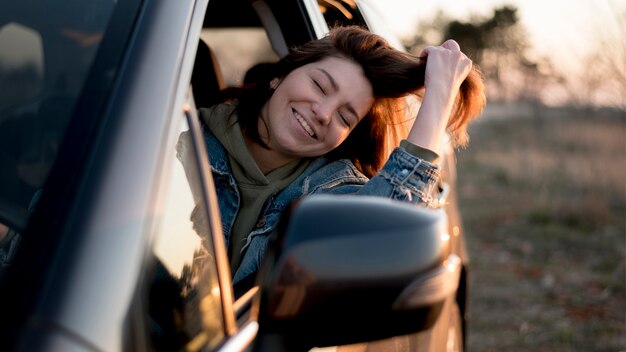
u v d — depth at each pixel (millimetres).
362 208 1029
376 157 2143
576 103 13195
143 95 1040
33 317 812
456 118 2213
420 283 1007
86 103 1035
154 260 975
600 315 5020
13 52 1267
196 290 1110
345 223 1005
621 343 4543
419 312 1024
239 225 1863
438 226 1048
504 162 11516
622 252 6488
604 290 5516
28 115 1154
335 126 1911
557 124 13914
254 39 2555
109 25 1170
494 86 21484
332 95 1892
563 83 13461
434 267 1023
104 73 1080
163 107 1051
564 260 6332
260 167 1975
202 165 1168
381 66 1938
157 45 1123
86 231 891
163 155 1012
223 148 1916
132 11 1187
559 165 10172
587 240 6922
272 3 2365
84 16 1216
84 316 833
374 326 1014
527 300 5285
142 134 999
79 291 846
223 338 1101
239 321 1178
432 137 1858
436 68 1951
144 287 923
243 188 1879
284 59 1974
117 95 1033
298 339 1042
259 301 1035
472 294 5391
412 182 1732
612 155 9492
